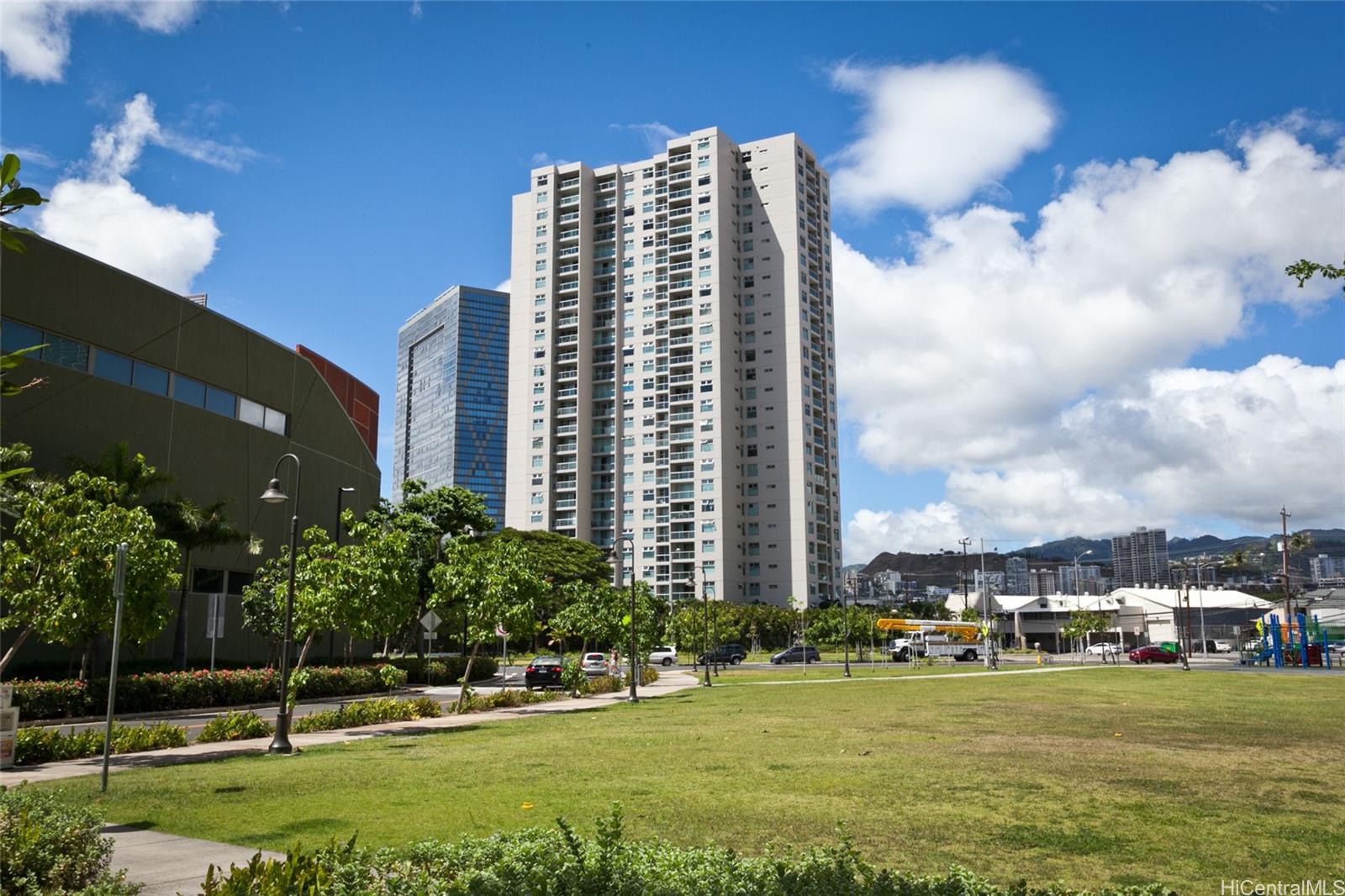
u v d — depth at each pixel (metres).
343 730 27.67
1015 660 97.62
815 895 6.04
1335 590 105.62
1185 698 34.94
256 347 57.69
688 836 10.83
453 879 6.24
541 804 13.13
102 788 15.22
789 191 146.62
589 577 115.00
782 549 137.50
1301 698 34.66
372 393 99.12
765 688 46.94
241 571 55.53
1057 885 6.44
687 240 144.50
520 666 85.38
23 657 40.06
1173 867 9.48
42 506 22.11
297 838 11.05
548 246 152.00
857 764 17.17
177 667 44.59
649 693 46.00
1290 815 12.09
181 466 50.50
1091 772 15.90
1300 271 6.88
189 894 8.41
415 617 58.84
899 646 97.81
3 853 6.95
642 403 145.50
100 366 45.97
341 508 66.81
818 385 148.75
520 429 148.62
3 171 4.84
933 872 9.14
